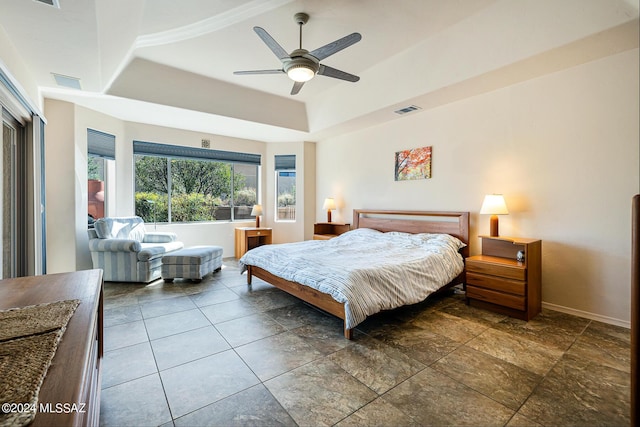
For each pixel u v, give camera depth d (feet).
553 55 8.48
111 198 15.01
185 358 6.72
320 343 7.49
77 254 12.61
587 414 4.98
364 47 10.75
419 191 13.83
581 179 9.16
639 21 6.95
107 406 5.10
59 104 12.14
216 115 14.21
